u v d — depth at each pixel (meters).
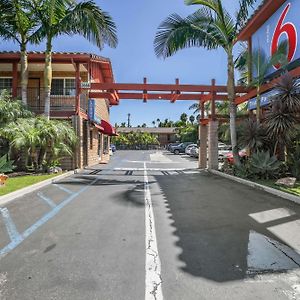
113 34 16.47
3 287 3.65
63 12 16.14
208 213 7.39
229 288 3.62
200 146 21.84
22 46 17.17
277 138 13.10
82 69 20.92
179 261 4.42
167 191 10.88
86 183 12.92
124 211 7.62
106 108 30.02
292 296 3.44
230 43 15.75
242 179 13.30
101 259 4.48
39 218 6.88
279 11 14.17
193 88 18.73
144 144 68.25
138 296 3.44
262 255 4.67
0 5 16.08
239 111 21.33
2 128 14.02
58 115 18.17
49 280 3.82
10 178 13.28
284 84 12.63
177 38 15.57
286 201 8.74
